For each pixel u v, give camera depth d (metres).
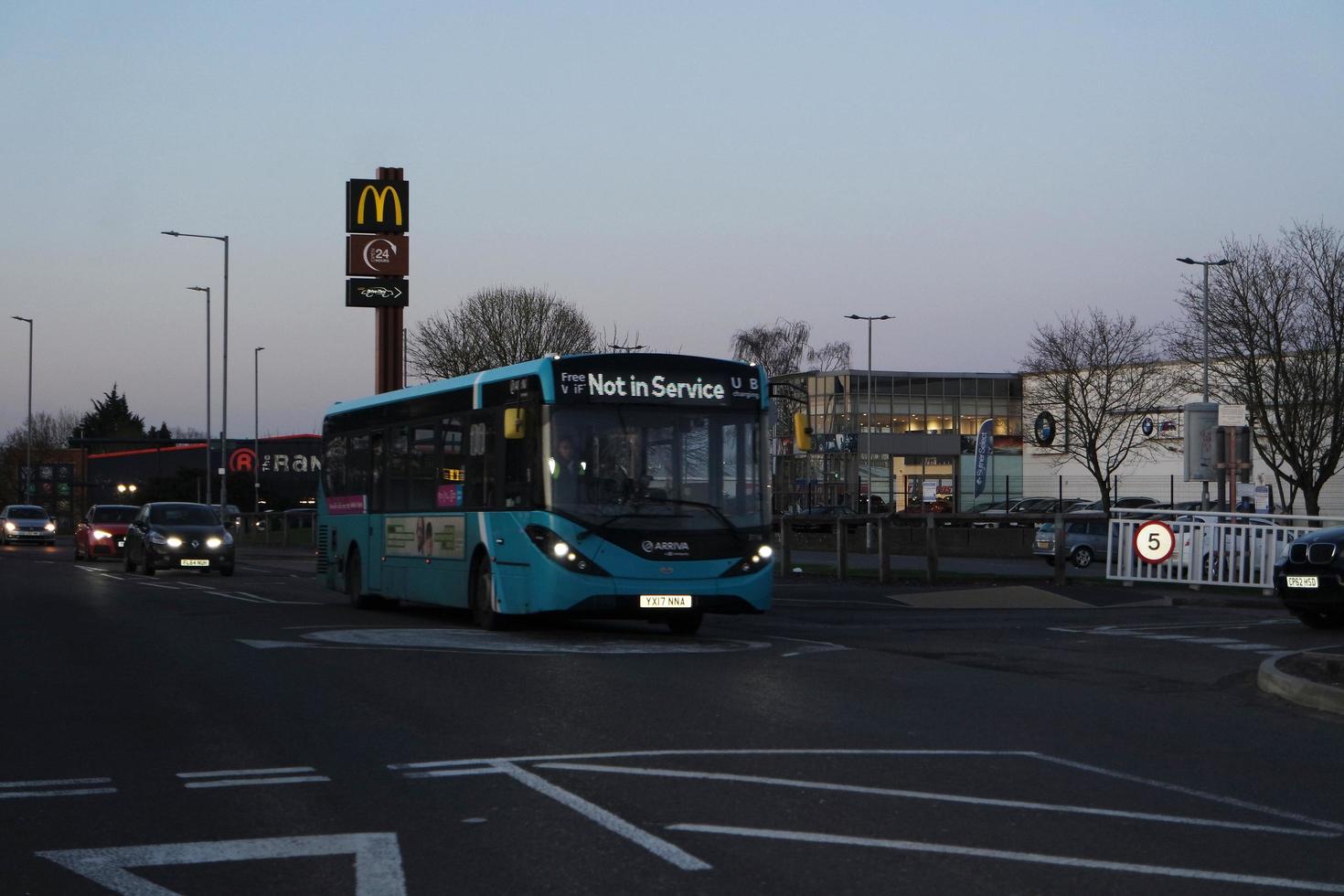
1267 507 45.91
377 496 21.50
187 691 11.79
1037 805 7.36
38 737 9.55
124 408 150.88
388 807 7.29
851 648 16.02
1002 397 84.94
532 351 63.69
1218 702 11.87
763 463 16.95
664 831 6.71
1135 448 66.94
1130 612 22.33
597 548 16.08
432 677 12.74
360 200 44.25
